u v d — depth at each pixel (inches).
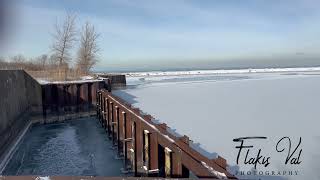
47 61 1840.6
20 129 831.7
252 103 1093.8
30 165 609.0
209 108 1001.5
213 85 1908.2
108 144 756.0
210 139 610.2
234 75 3248.0
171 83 2146.9
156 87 1831.9
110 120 800.9
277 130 674.2
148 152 420.2
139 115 515.2
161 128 406.9
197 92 1504.7
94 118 1135.0
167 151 321.7
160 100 1226.0
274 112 900.6
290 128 691.4
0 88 629.9
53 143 776.9
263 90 1546.5
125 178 119.4
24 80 950.4
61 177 117.6
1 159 603.8
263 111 921.5
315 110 922.1
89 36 2036.2
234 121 780.0
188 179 127.3
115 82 1777.8
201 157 269.7
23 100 912.9
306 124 727.7
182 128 713.0
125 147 577.3
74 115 1119.6
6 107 680.4
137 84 2113.7
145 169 446.3
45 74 1360.7
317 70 4330.7
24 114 911.7
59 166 595.8
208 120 799.7
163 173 381.1
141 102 1173.1
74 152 690.2
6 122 669.3
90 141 789.9
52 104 1072.2
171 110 973.2
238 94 1390.3
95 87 1169.4
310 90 1505.9
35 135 876.6
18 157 666.8
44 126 1010.1
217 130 686.5
